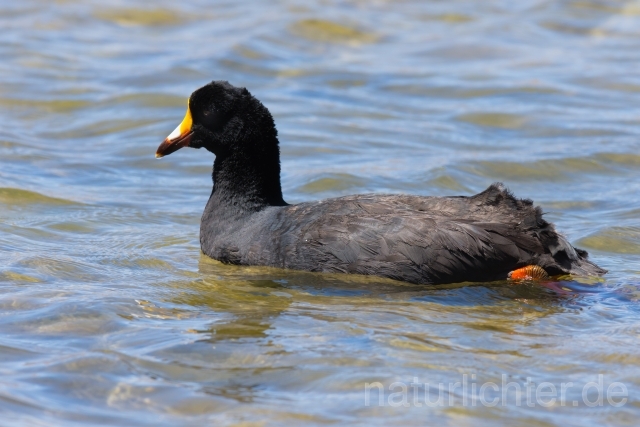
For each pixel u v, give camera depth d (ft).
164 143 50.60
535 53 99.71
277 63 93.86
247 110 48.62
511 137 75.82
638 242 52.29
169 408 31.14
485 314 40.19
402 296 42.37
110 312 39.52
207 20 107.76
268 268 45.80
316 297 42.37
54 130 75.82
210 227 49.19
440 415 30.60
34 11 107.86
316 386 32.78
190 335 37.24
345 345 36.37
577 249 46.11
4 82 85.35
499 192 44.24
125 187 63.21
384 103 84.02
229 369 34.09
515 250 42.50
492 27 108.47
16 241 50.55
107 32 103.04
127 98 82.48
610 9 115.03
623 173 67.05
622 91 87.66
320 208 46.14
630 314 40.45
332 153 71.10
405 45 101.55
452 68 94.32
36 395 31.68
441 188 62.95
